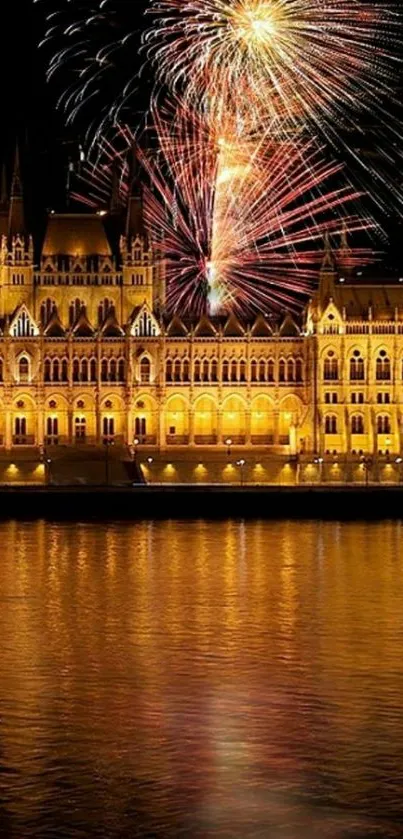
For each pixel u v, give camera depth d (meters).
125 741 69.56
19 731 71.44
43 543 160.00
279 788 62.62
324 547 156.75
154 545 158.25
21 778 63.91
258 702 77.50
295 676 84.25
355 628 101.88
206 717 74.19
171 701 77.75
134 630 100.75
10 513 195.88
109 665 87.56
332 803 60.91
